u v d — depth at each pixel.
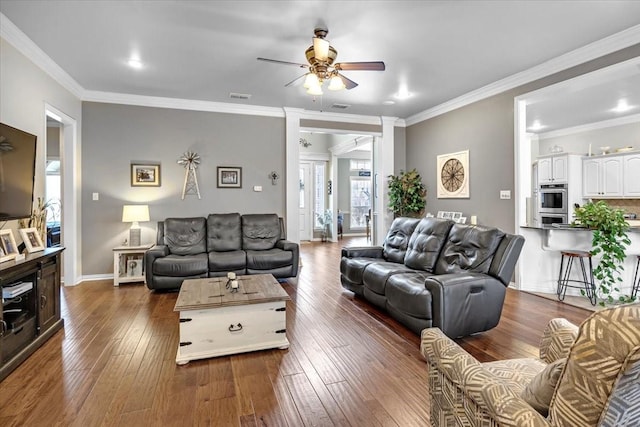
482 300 2.74
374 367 2.32
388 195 6.48
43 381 2.13
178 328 3.04
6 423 1.72
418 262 3.46
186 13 2.82
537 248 4.21
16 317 2.44
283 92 4.90
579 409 0.74
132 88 4.70
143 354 2.52
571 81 3.66
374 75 4.25
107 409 1.84
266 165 5.80
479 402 1.02
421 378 2.18
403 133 6.67
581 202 6.45
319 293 4.19
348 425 1.72
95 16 2.86
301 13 2.83
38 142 3.55
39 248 2.90
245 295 2.65
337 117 6.20
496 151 4.63
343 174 11.01
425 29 3.10
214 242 4.89
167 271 4.09
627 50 3.18
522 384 1.22
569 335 1.32
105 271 4.95
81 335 2.87
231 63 3.85
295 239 5.91
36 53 3.44
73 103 4.53
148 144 5.13
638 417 0.72
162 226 4.78
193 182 5.36
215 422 1.74
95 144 4.89
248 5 2.71
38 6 2.70
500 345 2.65
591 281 3.80
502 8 2.75
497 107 4.61
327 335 2.87
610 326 0.70
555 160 6.64
